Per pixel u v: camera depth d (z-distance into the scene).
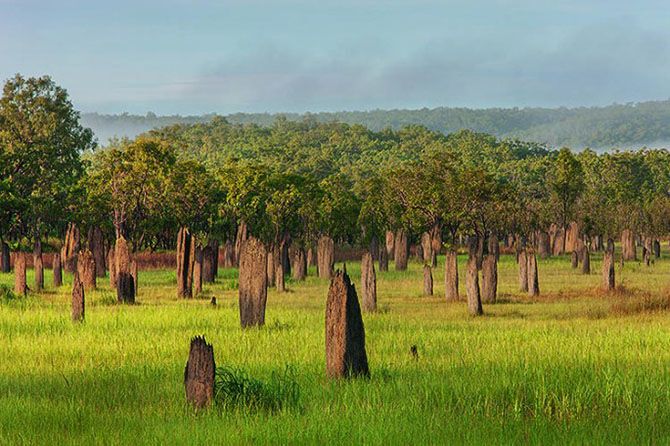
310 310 44.31
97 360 26.53
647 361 23.94
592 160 193.38
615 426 16.23
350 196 137.75
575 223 128.38
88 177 115.81
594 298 52.38
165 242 124.88
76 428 16.94
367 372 22.20
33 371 24.42
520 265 59.44
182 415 17.84
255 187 123.62
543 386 19.12
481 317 41.28
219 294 57.91
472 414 17.33
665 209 143.50
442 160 126.44
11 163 110.44
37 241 61.28
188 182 118.31
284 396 19.08
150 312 41.66
